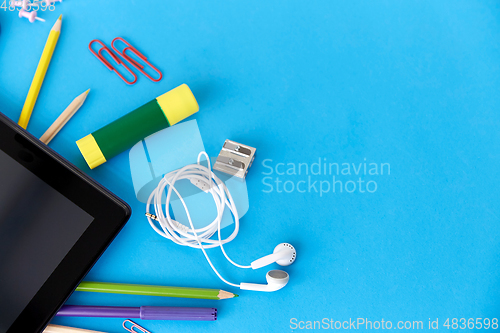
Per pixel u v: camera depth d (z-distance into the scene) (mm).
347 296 706
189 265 709
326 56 777
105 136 683
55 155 650
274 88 767
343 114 758
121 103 762
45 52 759
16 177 647
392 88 767
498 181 738
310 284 708
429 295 707
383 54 778
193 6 793
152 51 780
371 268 713
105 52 783
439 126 755
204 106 759
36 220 639
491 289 708
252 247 715
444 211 729
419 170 743
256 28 788
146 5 794
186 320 684
